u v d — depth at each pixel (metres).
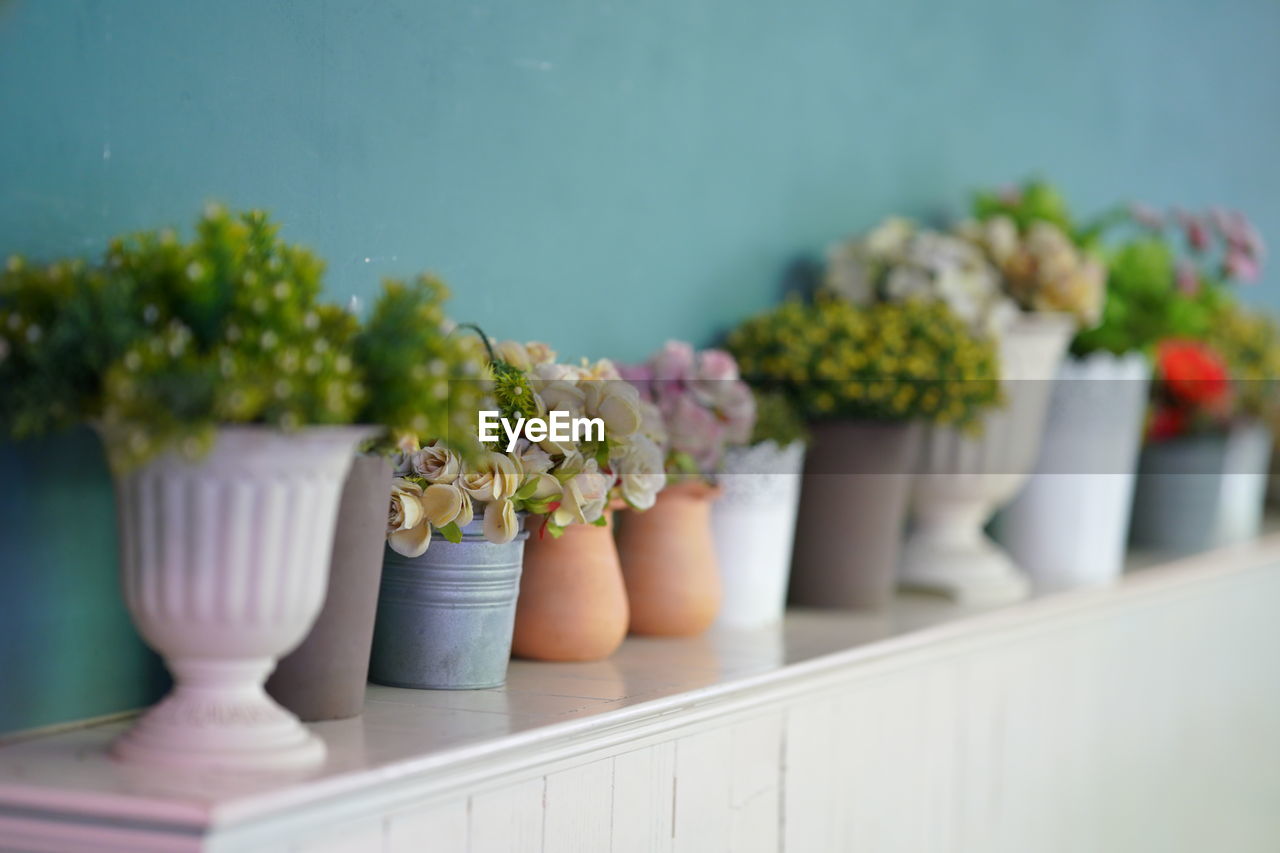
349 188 1.36
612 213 1.74
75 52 1.10
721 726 1.39
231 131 1.23
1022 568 2.42
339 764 0.99
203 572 0.94
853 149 2.24
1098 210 3.08
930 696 1.80
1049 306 2.16
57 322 0.93
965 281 2.05
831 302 2.11
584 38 1.68
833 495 1.91
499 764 1.10
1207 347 2.88
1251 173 3.88
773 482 1.75
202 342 0.95
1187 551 2.85
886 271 2.09
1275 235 4.05
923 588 2.14
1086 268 2.20
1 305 1.02
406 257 1.44
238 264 0.98
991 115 2.64
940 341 1.92
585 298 1.70
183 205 1.19
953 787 1.86
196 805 0.87
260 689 1.04
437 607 1.30
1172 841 2.56
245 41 1.24
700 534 1.65
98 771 0.96
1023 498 2.42
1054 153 2.89
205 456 0.90
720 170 1.94
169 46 1.17
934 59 2.45
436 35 1.46
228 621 0.96
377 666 1.32
